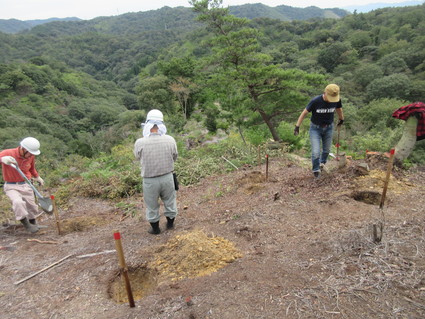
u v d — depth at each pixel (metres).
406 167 4.98
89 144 30.14
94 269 3.21
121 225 4.68
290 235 3.33
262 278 2.53
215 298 2.34
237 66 13.41
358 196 4.14
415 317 1.90
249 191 5.30
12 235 4.36
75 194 6.50
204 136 17.73
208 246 3.19
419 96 40.47
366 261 2.56
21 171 4.18
